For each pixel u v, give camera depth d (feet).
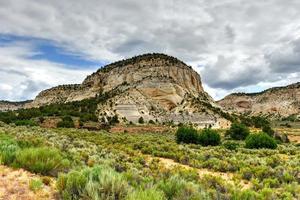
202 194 31.99
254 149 137.90
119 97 610.24
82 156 62.85
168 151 109.19
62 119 345.31
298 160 90.48
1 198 25.67
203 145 164.66
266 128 240.94
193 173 56.65
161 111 597.93
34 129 184.03
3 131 115.14
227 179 62.08
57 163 37.68
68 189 27.73
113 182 27.53
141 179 37.65
